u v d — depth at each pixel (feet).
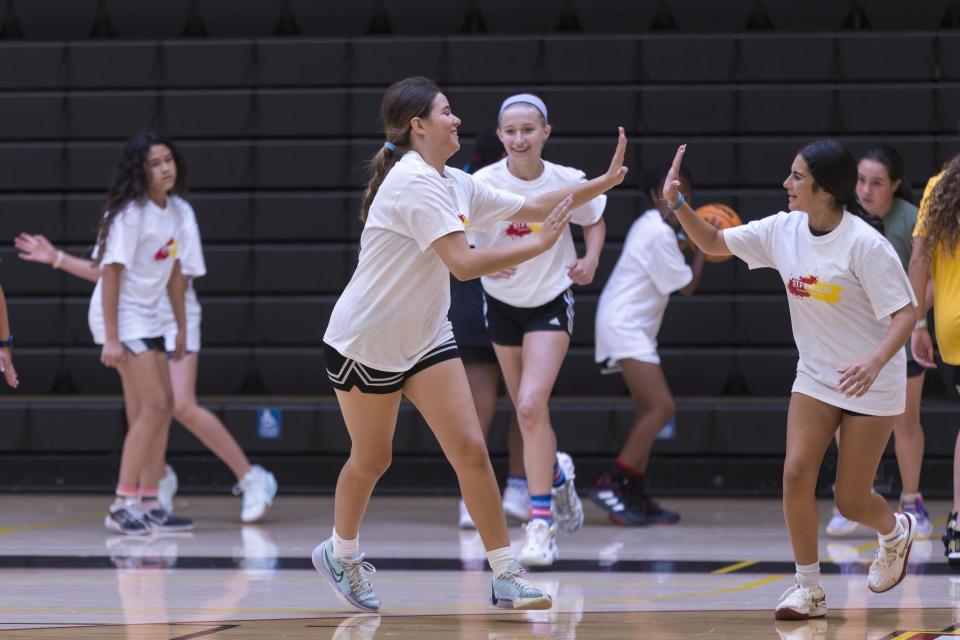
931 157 50.49
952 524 33.24
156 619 25.43
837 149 24.27
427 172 23.68
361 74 52.11
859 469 25.38
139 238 39.17
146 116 52.54
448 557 34.94
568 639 23.29
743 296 50.57
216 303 51.88
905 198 37.63
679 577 31.53
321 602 27.61
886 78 50.93
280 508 46.57
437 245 23.36
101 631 24.08
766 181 50.98
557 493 37.29
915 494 38.55
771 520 43.09
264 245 52.24
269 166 52.21
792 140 51.01
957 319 31.55
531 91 51.57
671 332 50.75
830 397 24.95
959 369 32.71
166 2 53.06
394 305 23.86
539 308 34.99
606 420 48.16
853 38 50.90
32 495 49.90
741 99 51.16
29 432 49.70
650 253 41.63
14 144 52.75
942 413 46.98
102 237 38.96
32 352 51.78
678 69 51.34
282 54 52.37
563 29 52.95
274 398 50.75
